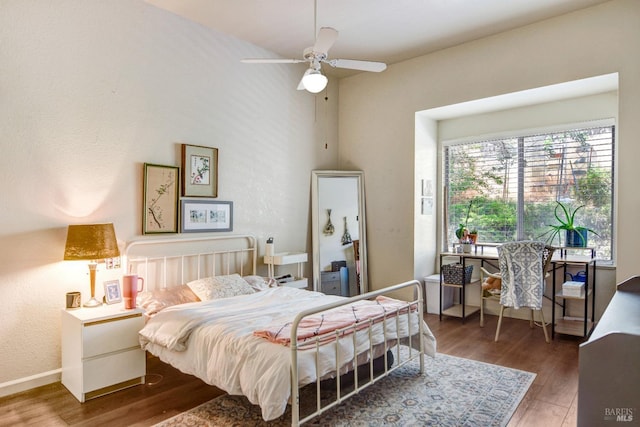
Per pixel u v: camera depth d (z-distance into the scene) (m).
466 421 2.35
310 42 4.30
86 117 3.11
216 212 3.99
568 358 3.34
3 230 2.74
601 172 4.11
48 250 2.93
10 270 2.77
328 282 5.00
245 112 4.29
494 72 4.10
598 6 3.50
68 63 3.01
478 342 3.78
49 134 2.92
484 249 4.87
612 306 1.89
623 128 3.37
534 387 2.80
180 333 2.56
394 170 4.92
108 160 3.23
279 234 4.66
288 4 3.46
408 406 2.52
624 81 3.37
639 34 3.31
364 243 5.16
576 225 4.25
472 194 5.00
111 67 3.24
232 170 4.16
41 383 2.89
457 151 5.12
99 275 3.18
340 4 3.45
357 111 5.27
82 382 2.63
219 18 3.75
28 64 2.82
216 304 3.10
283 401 2.02
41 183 2.89
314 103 5.11
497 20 3.77
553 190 4.41
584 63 3.57
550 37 3.75
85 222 3.11
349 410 2.47
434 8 3.53
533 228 4.54
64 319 2.87
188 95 3.77
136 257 3.39
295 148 4.86
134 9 3.38
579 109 4.17
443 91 4.47
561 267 4.10
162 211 3.56
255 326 2.51
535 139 4.52
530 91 3.94
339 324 2.43
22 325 2.82
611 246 4.04
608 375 1.15
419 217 4.86
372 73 5.11
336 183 5.13
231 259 4.14
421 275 4.91
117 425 2.35
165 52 3.59
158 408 2.55
